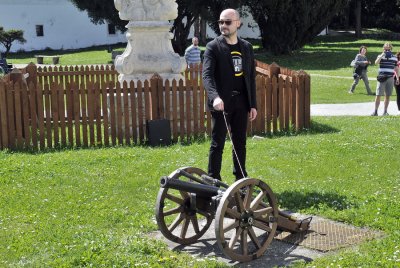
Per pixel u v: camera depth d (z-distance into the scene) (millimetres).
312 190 7598
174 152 10211
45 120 11406
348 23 58438
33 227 6426
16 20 47688
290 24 34844
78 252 5574
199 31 44281
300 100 12297
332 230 6293
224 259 5660
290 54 35938
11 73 11820
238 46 6855
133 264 5316
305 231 6258
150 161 9477
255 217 5570
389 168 8820
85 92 11133
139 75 12211
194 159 9570
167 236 5879
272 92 12141
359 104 17688
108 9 35531
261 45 42000
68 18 49031
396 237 5867
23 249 5766
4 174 8750
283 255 5703
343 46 43000
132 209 7078
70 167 9148
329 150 10086
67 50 48062
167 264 5383
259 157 9602
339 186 7855
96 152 10328
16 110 10930
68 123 11180
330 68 30516
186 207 5965
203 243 6090
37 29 48406
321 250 5758
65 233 6180
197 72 17266
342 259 5367
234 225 5453
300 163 9172
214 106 6375
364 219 6441
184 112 11578
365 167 8891
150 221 6664
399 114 15562
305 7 34188
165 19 12266
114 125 11305
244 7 37375
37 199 7473
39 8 48125
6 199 7480
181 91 11477
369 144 10586
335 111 16234
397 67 15141
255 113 6984
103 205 7203
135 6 12102
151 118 11391
